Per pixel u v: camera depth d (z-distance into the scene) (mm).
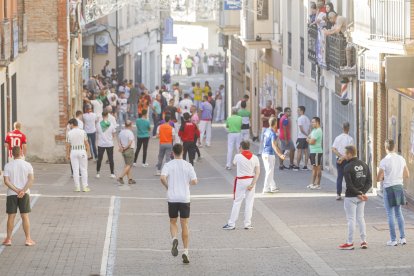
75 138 45281
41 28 57906
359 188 30500
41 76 58125
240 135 56125
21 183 31375
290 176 52219
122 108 78250
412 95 39125
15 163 31422
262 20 71312
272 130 44844
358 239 32562
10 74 52375
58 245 31781
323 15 52469
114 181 50375
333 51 49688
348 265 28188
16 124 43594
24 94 58062
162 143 52719
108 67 93500
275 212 39031
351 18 48281
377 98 44438
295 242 32188
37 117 58219
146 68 111062
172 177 29234
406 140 40594
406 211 38969
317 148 46219
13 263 28859
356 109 47531
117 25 94438
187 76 145375
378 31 41375
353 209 30609
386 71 38531
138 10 103250
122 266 28453
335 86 51562
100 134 51125
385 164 31250
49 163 58312
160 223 36656
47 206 40500
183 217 29125
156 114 74625
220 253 30531
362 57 44469
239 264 28656
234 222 35156
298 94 63094
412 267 27703
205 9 96875
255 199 43156
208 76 146250
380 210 39031
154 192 46219
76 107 64375
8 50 45750
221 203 42125
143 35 108625
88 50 93688
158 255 30234
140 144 57500
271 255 30000
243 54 87812
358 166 30500
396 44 39312
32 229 34781
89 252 30625
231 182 50375
